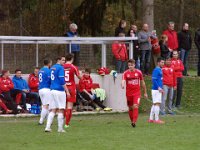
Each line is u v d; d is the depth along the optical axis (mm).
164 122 59625
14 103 68312
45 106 57625
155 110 59281
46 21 117562
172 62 73188
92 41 77500
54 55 76062
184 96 77750
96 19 94500
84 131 51719
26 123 59688
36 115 68500
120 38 77000
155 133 50250
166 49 78750
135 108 55125
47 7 116438
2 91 68375
